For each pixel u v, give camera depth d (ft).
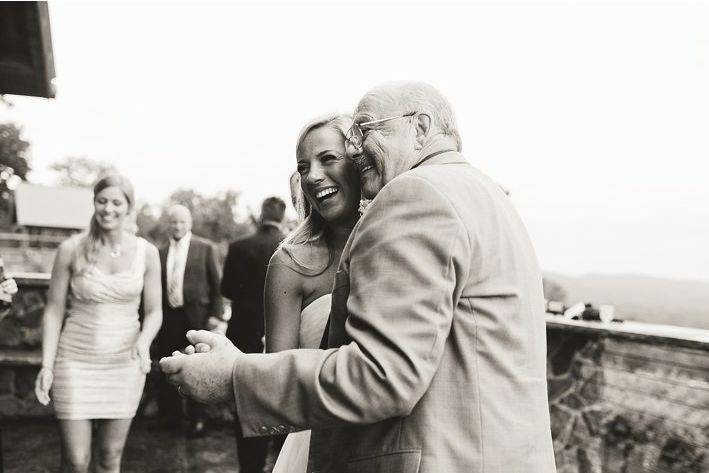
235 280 14.61
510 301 3.29
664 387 10.59
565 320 13.85
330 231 4.96
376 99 3.78
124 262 9.39
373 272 3.11
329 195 4.68
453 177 3.37
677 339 10.10
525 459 3.15
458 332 3.17
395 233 3.11
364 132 3.79
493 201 3.48
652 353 10.93
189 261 16.76
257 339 14.55
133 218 10.18
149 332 9.68
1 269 8.00
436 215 3.11
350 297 3.22
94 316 9.18
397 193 3.22
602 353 12.27
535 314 3.47
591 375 12.53
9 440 15.72
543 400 3.40
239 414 3.21
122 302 9.36
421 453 3.06
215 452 15.71
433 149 3.68
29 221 171.12
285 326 4.84
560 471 13.10
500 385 3.17
